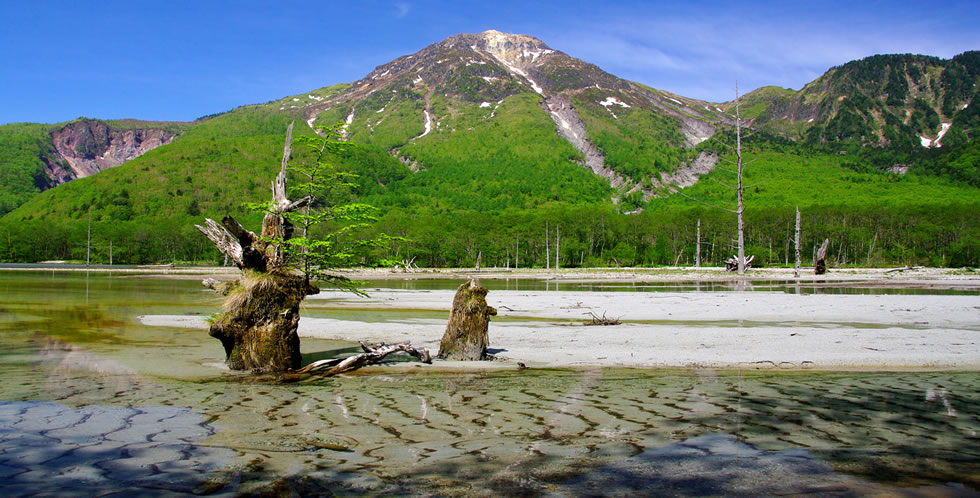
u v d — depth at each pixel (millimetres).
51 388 9914
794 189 191500
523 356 13156
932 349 13461
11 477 5656
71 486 5438
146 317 21734
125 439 6965
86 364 12328
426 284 51500
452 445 6754
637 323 19656
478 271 91875
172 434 7168
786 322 19516
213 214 159500
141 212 156875
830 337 15398
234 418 7938
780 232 104875
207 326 19125
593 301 28516
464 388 9953
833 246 101125
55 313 23484
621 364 12156
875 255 94375
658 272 71438
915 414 8133
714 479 5652
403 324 19750
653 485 5496
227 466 6027
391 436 7090
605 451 6539
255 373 11367
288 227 12422
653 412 8266
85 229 125312
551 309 24859
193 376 11086
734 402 8836
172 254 123875
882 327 17875
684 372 11328
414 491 5340
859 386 10000
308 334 17328
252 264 11805
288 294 11703
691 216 113062
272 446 6695
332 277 12648
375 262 13398
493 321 20625
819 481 5598
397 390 9805
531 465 6070
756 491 5340
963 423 7652
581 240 117438
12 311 24266
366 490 5363
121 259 121250
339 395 9422
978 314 21016
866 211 108125
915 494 5258
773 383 10250
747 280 52656
